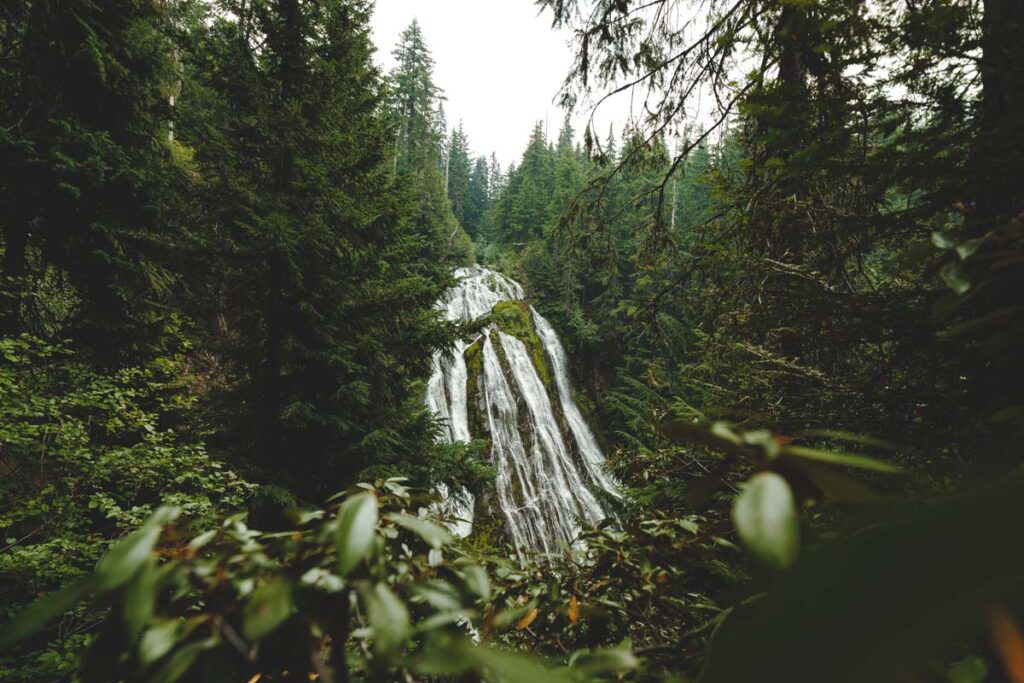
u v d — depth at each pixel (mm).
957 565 210
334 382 7703
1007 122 1492
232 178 6738
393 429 8352
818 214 2621
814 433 492
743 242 3066
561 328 26812
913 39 1772
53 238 6977
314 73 7902
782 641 240
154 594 456
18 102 6555
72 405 5184
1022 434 552
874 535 235
